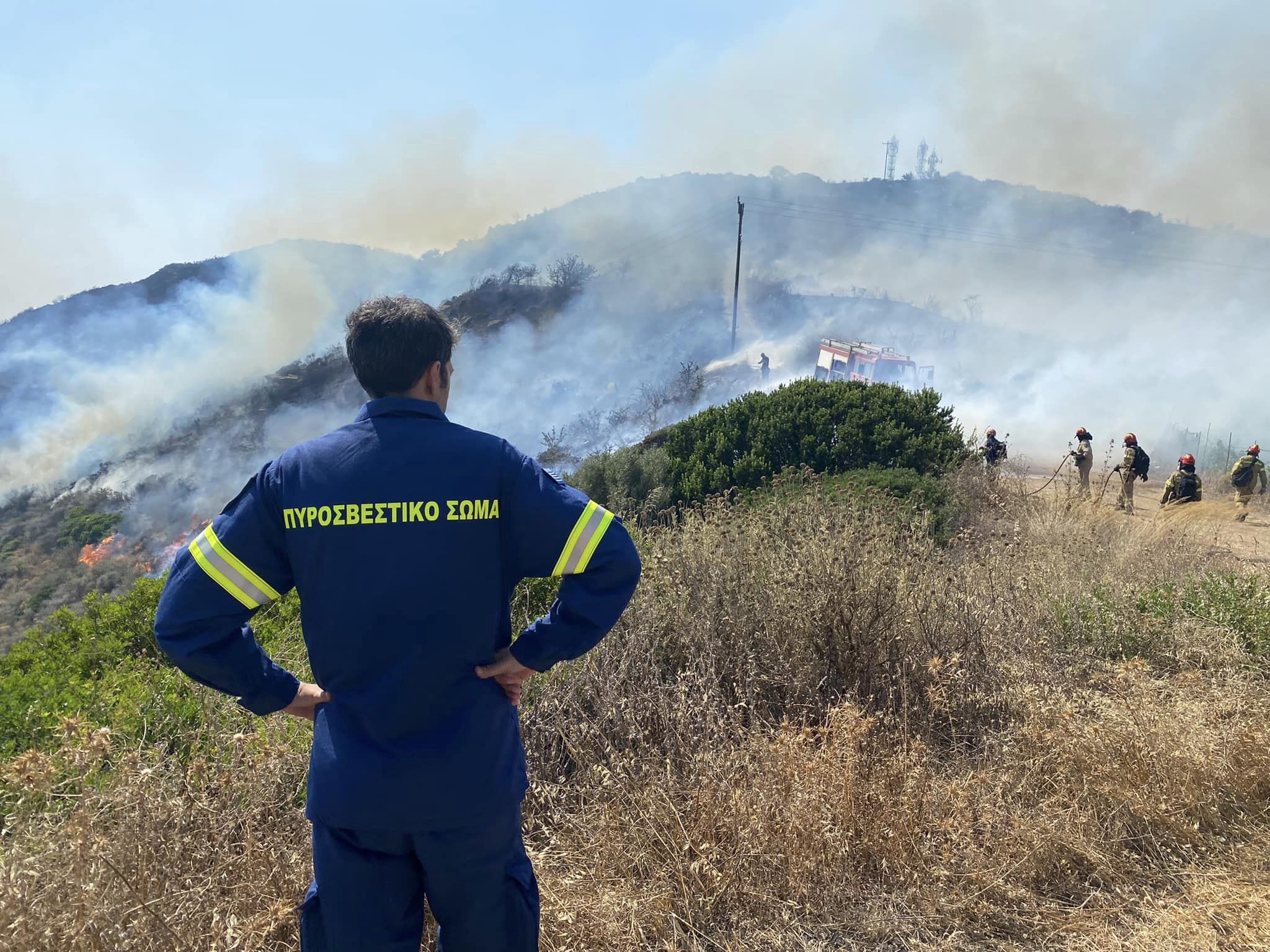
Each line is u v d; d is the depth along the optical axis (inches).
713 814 100.7
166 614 64.1
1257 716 129.8
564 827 108.0
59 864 79.3
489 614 66.7
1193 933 94.3
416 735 64.0
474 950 67.6
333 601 64.4
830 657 148.8
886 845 103.0
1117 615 179.9
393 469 65.9
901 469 362.6
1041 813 112.4
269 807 101.0
